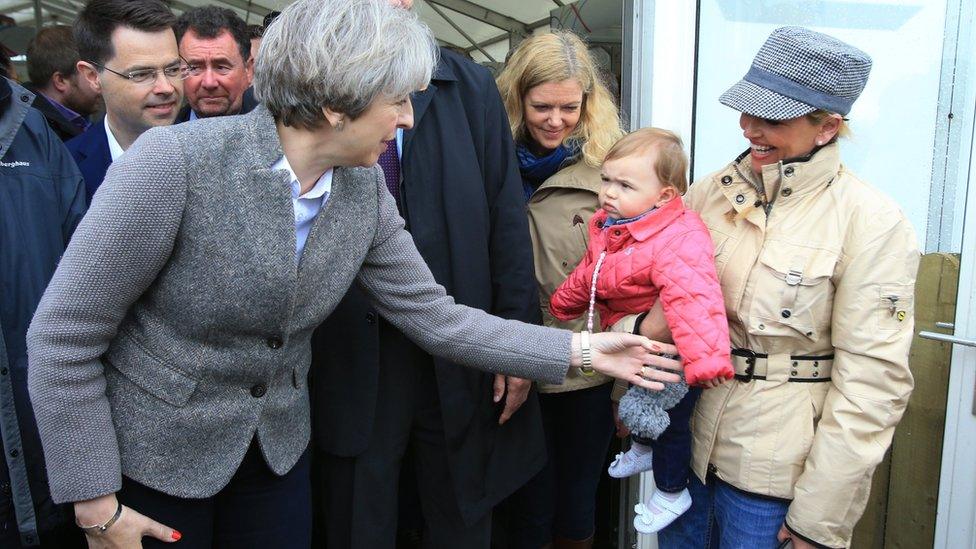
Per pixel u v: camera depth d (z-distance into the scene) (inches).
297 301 46.6
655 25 81.5
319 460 67.9
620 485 89.9
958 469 74.8
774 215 56.1
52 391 41.3
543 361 56.5
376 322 62.4
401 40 43.0
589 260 65.5
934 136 80.0
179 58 72.2
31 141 58.5
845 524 53.4
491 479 67.5
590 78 75.2
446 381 63.4
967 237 72.1
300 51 41.2
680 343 54.7
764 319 55.3
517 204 66.7
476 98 65.4
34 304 55.5
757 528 57.9
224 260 42.8
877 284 51.6
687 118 83.5
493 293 66.8
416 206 62.4
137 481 45.6
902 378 51.9
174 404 45.2
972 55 76.2
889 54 81.0
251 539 52.8
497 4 160.9
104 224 40.0
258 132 43.6
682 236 57.5
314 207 46.9
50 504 56.6
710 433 59.6
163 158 40.7
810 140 54.4
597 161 75.0
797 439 55.7
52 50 113.3
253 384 48.0
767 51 54.7
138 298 44.6
